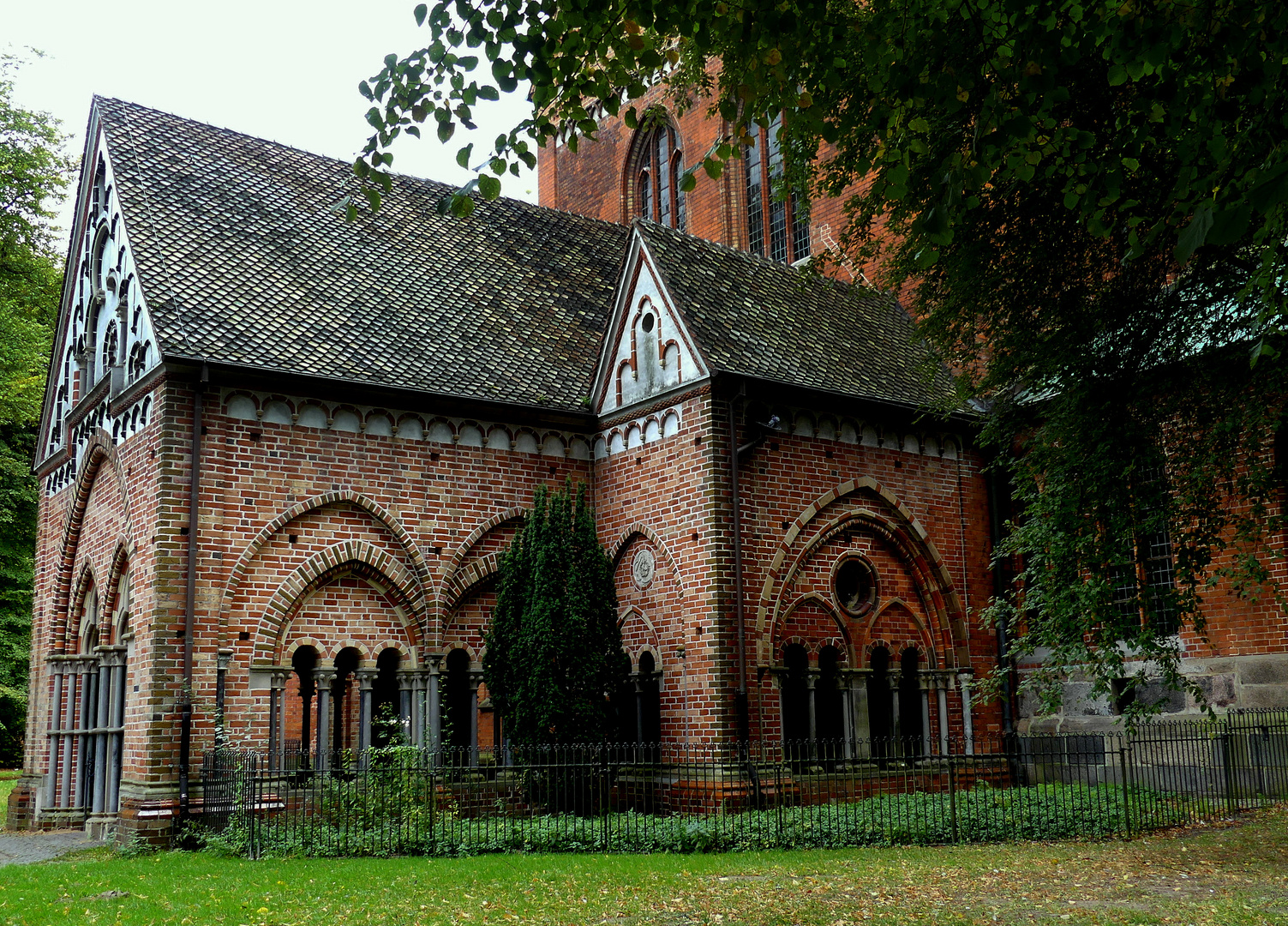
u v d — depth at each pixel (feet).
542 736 56.29
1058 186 45.70
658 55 30.01
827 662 67.72
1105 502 49.14
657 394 66.08
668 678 63.36
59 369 79.97
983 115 23.84
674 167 115.14
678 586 63.57
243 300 63.16
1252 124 25.35
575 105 29.01
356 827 51.06
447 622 64.44
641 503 66.90
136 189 67.05
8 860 53.67
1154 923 32.04
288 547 59.67
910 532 71.61
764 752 61.52
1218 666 64.28
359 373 62.39
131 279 65.21
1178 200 27.50
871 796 59.88
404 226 77.46
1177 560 49.01
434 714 62.39
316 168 78.43
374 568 62.34
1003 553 56.54
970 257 50.39
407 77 29.30
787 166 47.34
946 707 71.15
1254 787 59.67
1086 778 69.36
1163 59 23.30
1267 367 45.06
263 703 57.57
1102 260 49.57
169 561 55.57
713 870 42.78
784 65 28.32
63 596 72.59
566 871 42.60
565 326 76.28
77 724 69.62
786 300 75.51
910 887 38.60
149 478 58.18
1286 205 24.18
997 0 24.94
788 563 65.10
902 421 72.38
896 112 27.25
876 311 81.30
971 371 58.85
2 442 114.83
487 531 66.23
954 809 51.11
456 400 65.16
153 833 52.80
